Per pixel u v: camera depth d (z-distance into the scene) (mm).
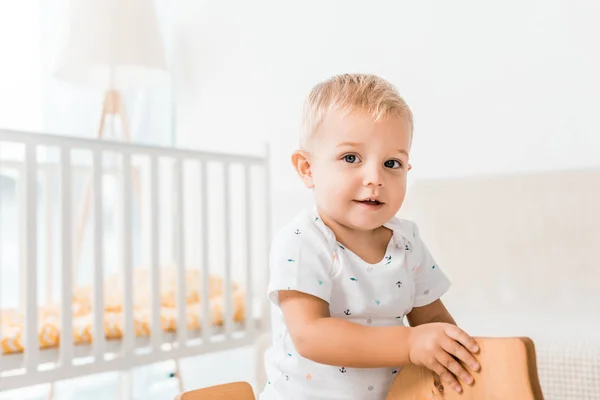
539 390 531
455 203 1639
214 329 2068
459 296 1615
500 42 1771
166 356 1858
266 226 2195
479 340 563
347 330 671
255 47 2596
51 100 2725
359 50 2164
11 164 2051
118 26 2352
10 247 2605
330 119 740
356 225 733
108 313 1921
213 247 2771
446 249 1643
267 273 2176
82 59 2332
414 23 1988
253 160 2166
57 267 2613
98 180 1703
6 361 1562
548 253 1502
